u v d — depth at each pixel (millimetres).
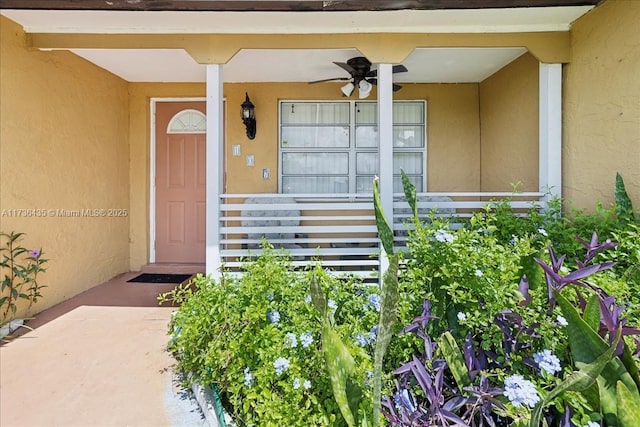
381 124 3461
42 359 2648
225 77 4723
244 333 1908
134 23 3273
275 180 4992
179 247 5168
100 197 4445
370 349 1840
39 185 3537
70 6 2973
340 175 5098
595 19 3070
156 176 5156
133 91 5020
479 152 5078
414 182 5141
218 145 3445
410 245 1977
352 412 1453
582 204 3248
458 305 1812
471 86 5070
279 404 1633
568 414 1365
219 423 1873
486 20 3264
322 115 5090
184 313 2225
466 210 4984
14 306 3164
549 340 1557
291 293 2076
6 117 3188
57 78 3738
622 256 2201
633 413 1218
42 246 3578
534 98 3859
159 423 2000
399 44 3416
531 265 1780
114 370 2510
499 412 1402
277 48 3439
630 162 2770
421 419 1478
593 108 3113
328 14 3125
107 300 3871
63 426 1971
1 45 3137
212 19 3199
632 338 1528
